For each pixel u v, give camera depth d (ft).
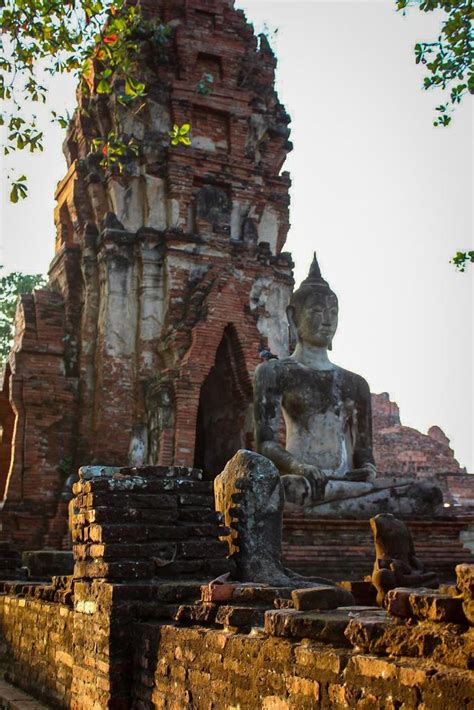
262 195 74.28
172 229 68.64
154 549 22.03
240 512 23.39
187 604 19.84
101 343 67.21
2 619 33.53
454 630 10.98
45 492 64.80
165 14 73.72
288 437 50.93
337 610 14.76
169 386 64.23
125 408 66.23
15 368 66.95
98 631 21.27
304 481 45.14
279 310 73.67
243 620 16.22
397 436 104.53
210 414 71.36
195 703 16.84
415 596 11.72
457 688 10.25
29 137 42.24
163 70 72.49
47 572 37.60
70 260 71.72
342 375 52.26
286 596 17.25
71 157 77.92
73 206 72.90
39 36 40.73
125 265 68.69
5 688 29.17
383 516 22.53
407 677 11.06
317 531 42.42
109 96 71.46
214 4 74.59
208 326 65.62
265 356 53.16
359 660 12.05
